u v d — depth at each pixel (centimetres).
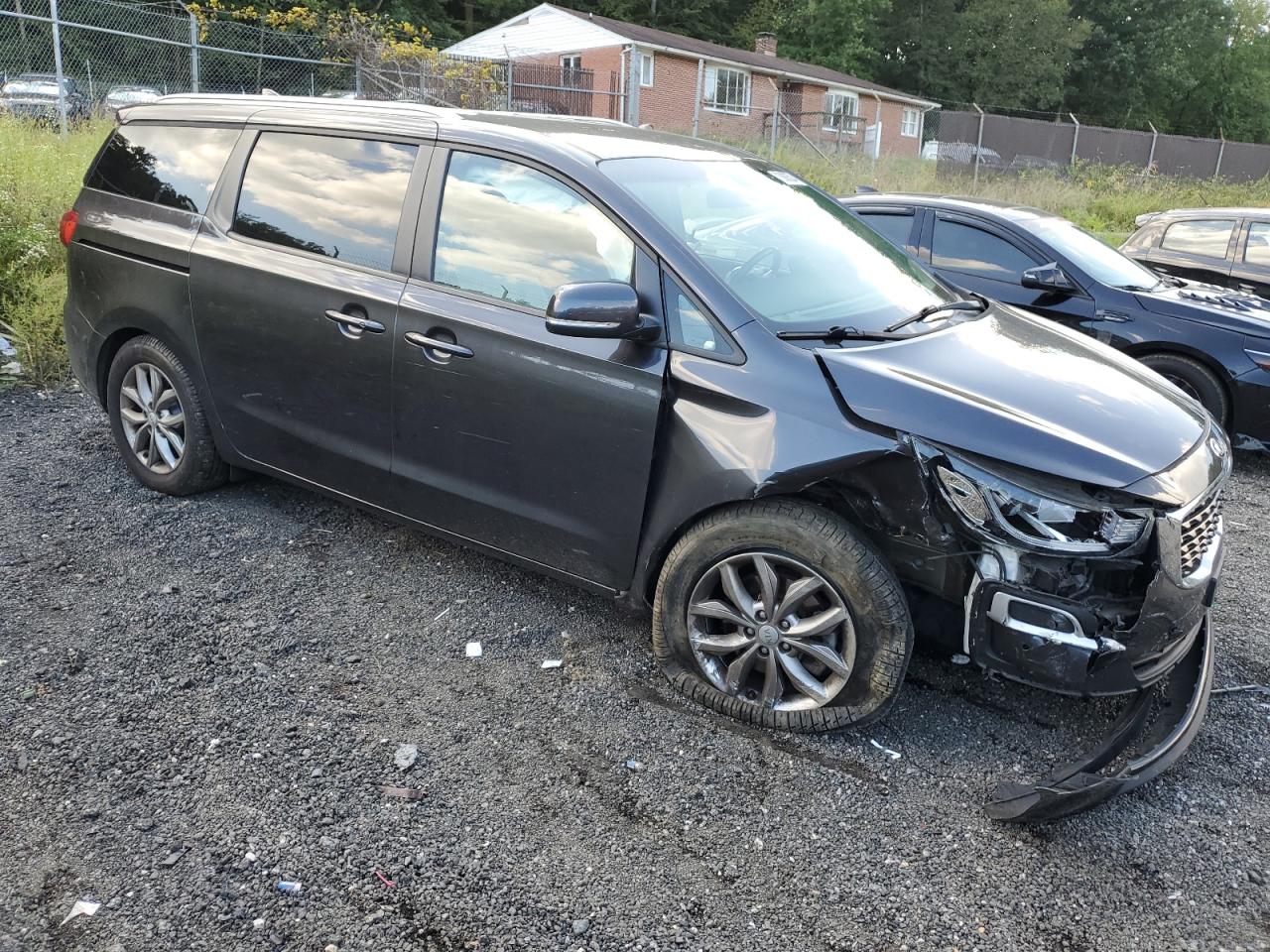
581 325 297
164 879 241
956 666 357
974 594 279
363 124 386
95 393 475
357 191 380
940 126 2498
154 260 428
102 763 280
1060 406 296
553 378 325
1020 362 326
